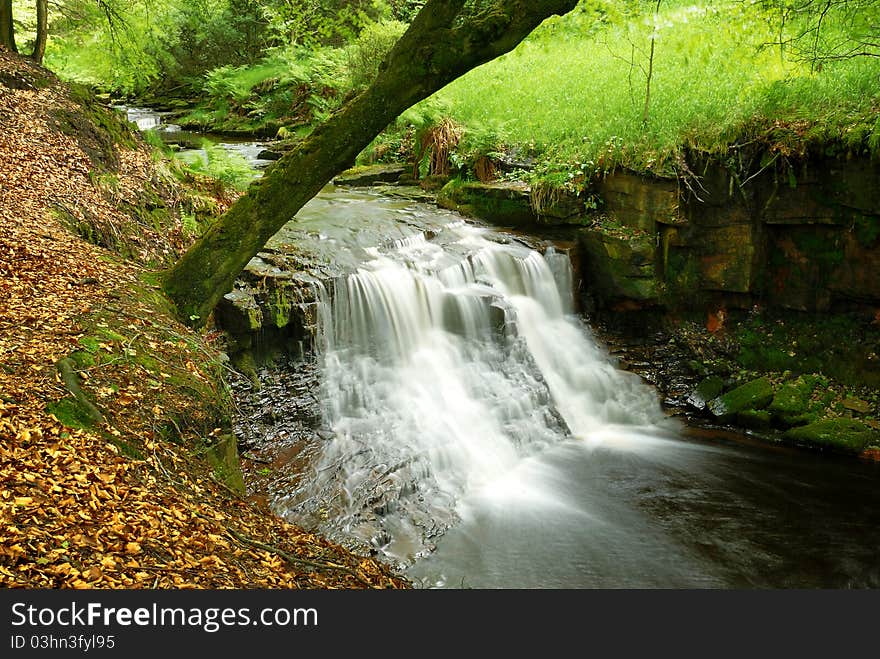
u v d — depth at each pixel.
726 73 12.34
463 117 14.34
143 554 3.71
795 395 10.10
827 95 10.39
